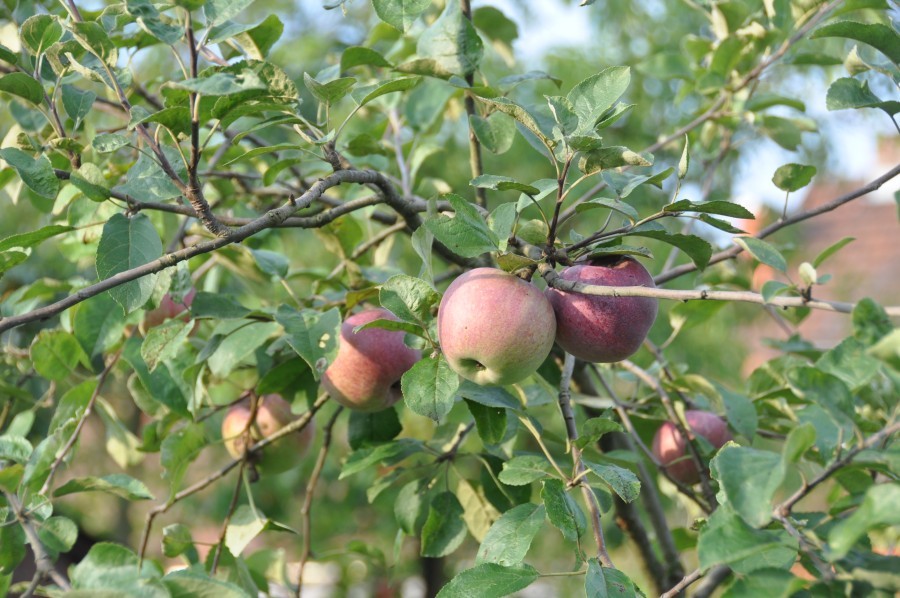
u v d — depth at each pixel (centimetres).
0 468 202
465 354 146
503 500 210
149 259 155
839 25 156
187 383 217
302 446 228
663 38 545
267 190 257
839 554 102
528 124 144
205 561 207
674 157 338
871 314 114
